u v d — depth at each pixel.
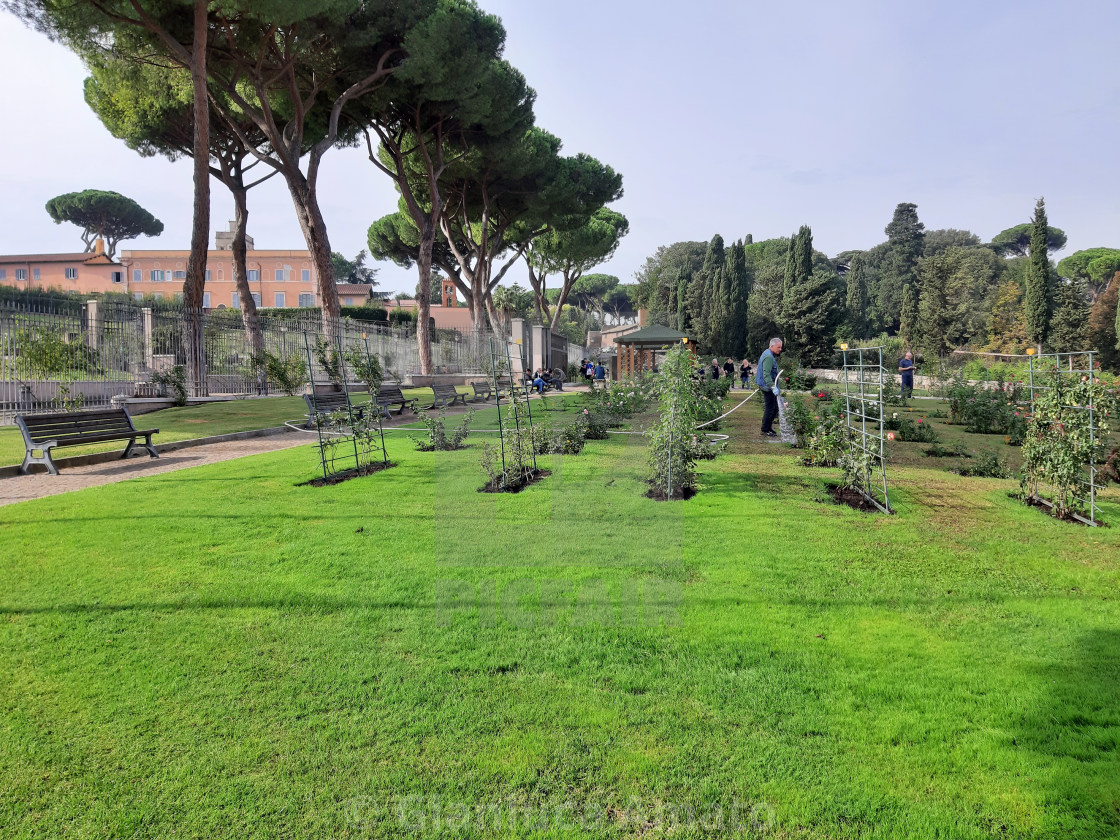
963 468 8.48
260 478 7.74
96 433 9.08
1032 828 2.07
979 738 2.54
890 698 2.83
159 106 22.30
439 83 21.81
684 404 5.74
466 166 29.23
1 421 13.34
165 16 17.34
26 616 3.73
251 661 3.20
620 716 2.70
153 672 3.10
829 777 2.32
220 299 62.03
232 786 2.31
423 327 28.34
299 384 21.83
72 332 16.09
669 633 3.41
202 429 12.48
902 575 4.36
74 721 2.71
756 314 55.69
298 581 4.23
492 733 2.59
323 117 24.61
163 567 4.52
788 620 3.62
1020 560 4.69
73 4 15.50
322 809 2.19
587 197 35.50
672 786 2.28
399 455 9.62
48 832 2.10
